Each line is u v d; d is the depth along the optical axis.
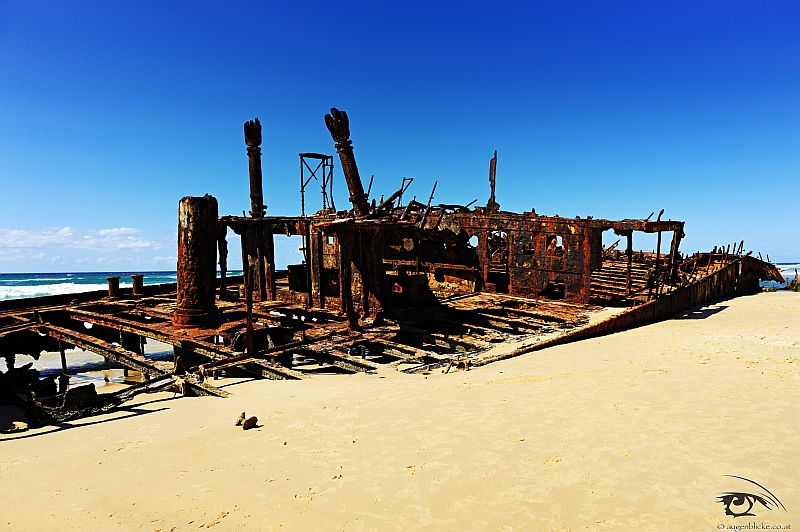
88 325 17.70
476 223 16.83
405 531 3.26
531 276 15.67
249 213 14.54
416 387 6.77
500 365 8.34
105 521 3.45
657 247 14.49
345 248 10.46
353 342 9.56
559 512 3.44
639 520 3.31
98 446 5.02
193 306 10.52
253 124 14.15
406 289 13.37
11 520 3.49
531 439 4.74
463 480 3.93
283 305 13.47
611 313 13.11
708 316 15.32
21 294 51.69
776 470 4.01
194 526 3.36
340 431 5.09
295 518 3.45
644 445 4.55
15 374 9.36
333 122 13.23
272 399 6.43
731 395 6.09
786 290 29.67
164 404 6.84
